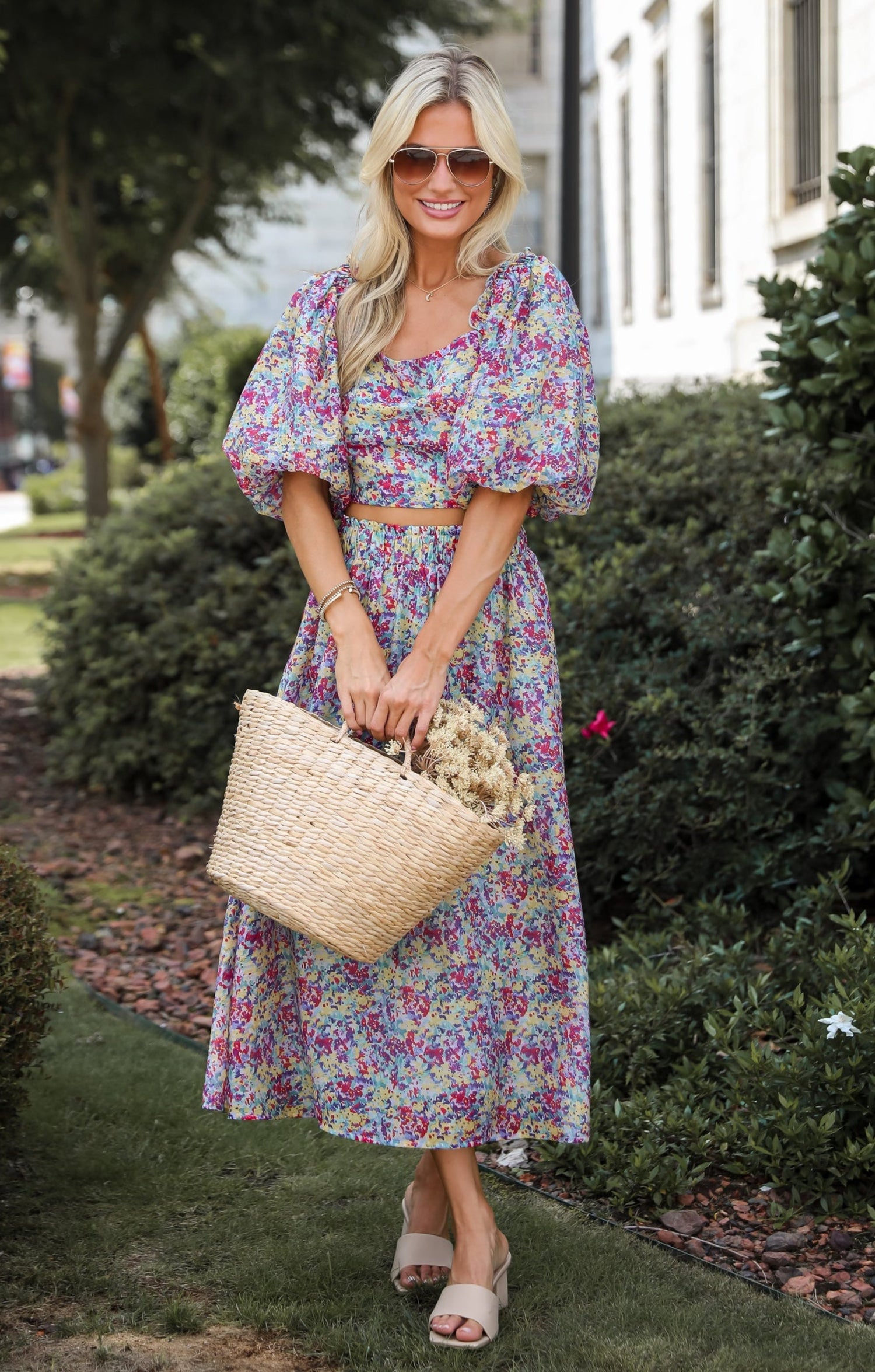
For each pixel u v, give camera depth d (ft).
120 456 92.84
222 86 44.47
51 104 47.16
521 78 72.18
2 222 64.34
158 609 20.97
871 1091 9.24
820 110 30.42
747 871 13.48
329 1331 7.58
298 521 7.72
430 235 7.55
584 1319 7.70
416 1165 9.75
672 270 44.65
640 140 49.29
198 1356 7.40
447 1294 7.57
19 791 21.77
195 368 82.74
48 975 9.19
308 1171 9.70
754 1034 10.78
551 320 7.56
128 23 41.37
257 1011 7.91
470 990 7.60
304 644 8.01
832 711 13.70
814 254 30.60
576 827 13.67
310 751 7.07
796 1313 7.77
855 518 13.11
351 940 7.02
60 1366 7.27
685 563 15.28
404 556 7.67
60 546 71.61
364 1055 7.67
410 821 6.91
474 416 7.41
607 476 16.81
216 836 7.36
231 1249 8.58
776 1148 9.18
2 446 214.90
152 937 15.02
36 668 33.19
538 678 7.86
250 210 63.00
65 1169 9.57
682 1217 8.94
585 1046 7.82
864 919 10.61
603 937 13.80
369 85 45.80
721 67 37.42
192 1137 10.14
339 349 7.72
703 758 13.52
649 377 48.49
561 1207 9.20
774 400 13.30
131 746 20.97
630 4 49.73
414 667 7.35
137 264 74.79
